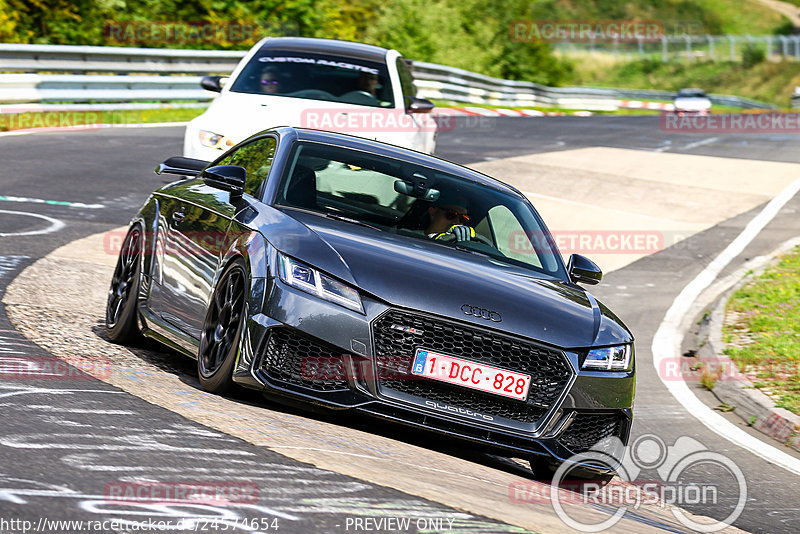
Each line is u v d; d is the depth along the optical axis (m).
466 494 12.80
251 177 19.83
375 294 15.64
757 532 16.14
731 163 71.50
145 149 54.66
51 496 9.85
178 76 73.88
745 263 45.12
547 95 138.00
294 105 34.28
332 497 11.18
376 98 35.81
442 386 15.64
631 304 37.53
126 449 12.01
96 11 87.81
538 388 16.02
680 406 26.00
